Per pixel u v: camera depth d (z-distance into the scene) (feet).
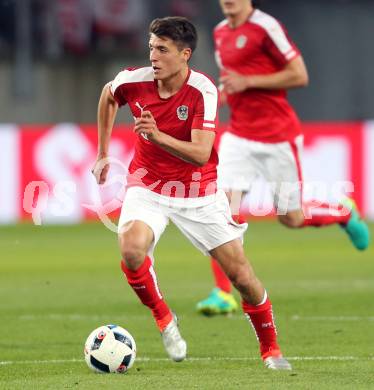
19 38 280.92
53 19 288.51
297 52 120.98
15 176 229.25
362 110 293.23
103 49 291.79
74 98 290.76
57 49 289.33
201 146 81.35
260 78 119.44
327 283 148.87
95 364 82.89
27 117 286.46
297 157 124.36
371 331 106.93
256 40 120.57
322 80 293.84
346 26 294.05
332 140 231.71
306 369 84.84
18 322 115.03
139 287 83.15
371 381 78.79
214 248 84.84
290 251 194.08
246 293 84.84
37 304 130.31
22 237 219.61
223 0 121.39
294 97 292.40
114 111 87.45
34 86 287.69
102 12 290.56
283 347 97.40
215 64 287.69
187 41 81.56
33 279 156.04
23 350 96.84
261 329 85.56
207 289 143.64
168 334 84.07
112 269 168.25
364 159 231.91
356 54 294.05
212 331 108.06
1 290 144.36
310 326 110.52
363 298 132.98
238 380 79.05
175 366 87.30
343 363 88.02
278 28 120.06
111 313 122.01
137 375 81.82
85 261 179.73
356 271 163.94
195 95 82.69
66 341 102.12
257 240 215.51
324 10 294.05
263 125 122.21
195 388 75.56
